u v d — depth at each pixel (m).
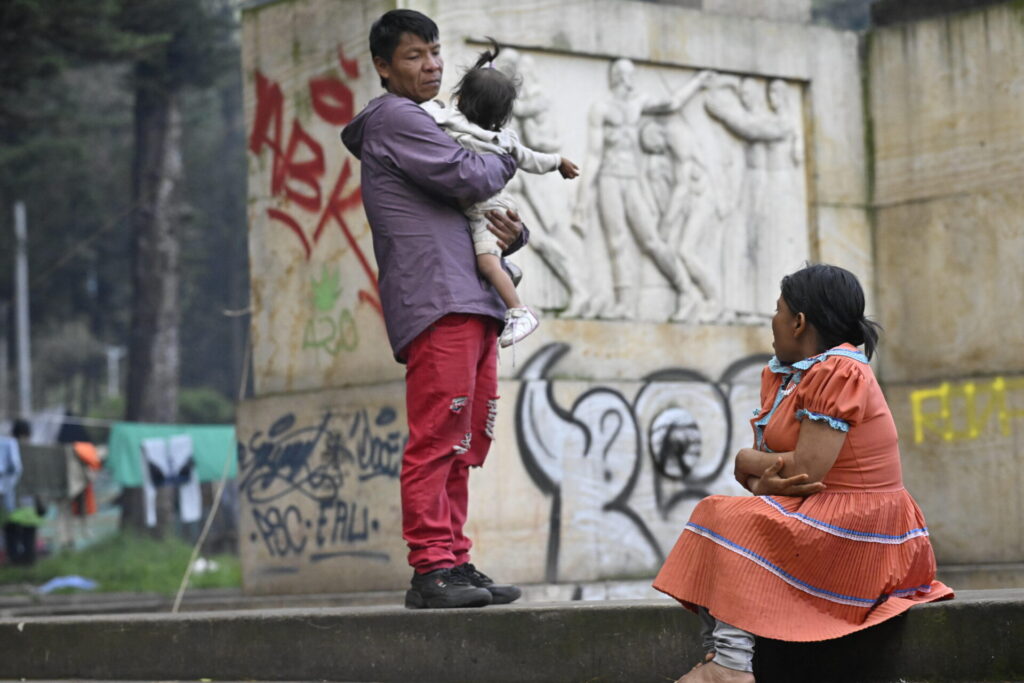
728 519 6.02
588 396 11.50
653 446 11.77
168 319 36.19
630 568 11.53
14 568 26.94
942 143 12.63
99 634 8.37
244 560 12.20
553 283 11.55
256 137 12.38
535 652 6.87
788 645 6.33
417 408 7.43
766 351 12.52
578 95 11.78
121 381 95.81
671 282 12.18
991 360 12.23
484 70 7.61
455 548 7.77
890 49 13.00
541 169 7.69
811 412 6.04
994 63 12.31
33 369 79.56
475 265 7.44
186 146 57.44
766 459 6.17
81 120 49.88
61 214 52.00
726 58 12.52
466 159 7.23
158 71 35.25
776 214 12.74
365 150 7.52
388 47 7.60
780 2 13.17
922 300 12.70
